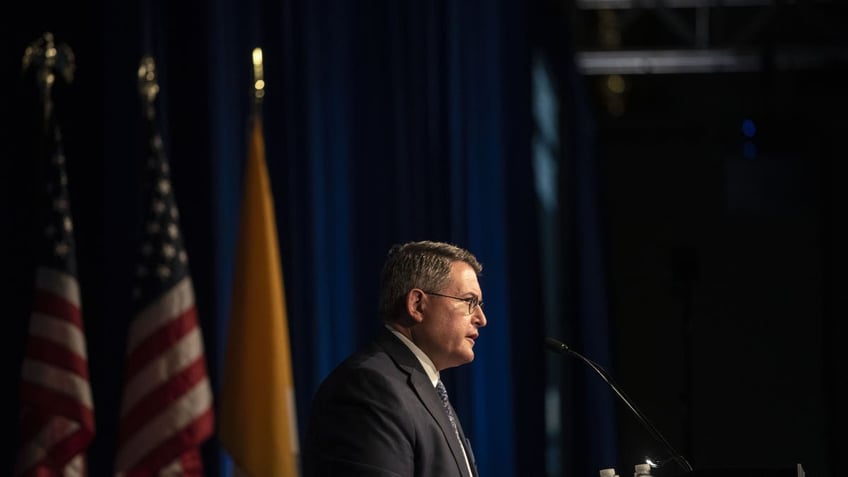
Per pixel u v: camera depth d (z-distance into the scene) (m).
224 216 10.87
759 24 24.16
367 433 6.68
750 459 26.25
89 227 10.16
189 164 10.72
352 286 12.41
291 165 11.63
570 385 22.67
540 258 17.11
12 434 9.56
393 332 7.25
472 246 15.07
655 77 26.81
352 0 12.89
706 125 26.77
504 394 15.90
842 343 26.23
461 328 7.20
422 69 13.55
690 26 25.50
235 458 9.92
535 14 19.94
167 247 9.64
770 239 26.56
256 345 10.08
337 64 12.47
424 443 6.80
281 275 11.45
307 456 6.91
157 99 10.50
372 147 12.86
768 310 26.50
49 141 9.48
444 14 14.19
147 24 10.38
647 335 26.88
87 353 10.02
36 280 9.33
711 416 26.55
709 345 26.67
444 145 13.83
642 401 26.72
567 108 22.69
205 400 9.51
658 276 26.88
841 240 26.20
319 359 11.71
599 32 24.91
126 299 10.07
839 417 26.14
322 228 12.06
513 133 16.89
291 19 11.91
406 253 7.36
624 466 26.23
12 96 9.91
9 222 9.77
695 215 26.84
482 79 15.73
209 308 10.60
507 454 15.76
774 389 26.41
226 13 11.10
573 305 22.84
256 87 10.49
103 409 9.97
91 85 10.30
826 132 25.97
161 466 9.29
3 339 9.66
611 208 27.11
